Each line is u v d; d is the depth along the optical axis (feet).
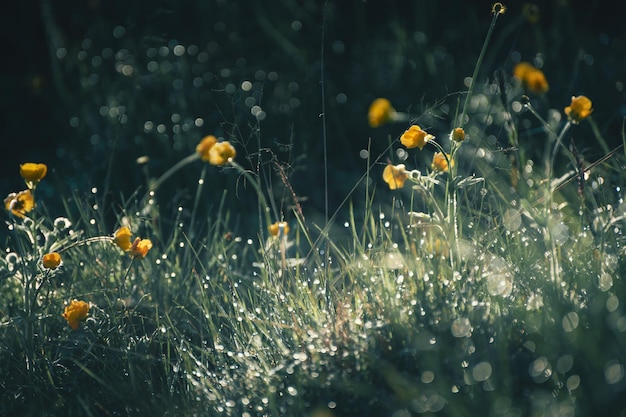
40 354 4.37
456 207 4.36
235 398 4.03
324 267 4.50
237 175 5.82
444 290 4.08
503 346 3.83
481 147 5.30
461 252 4.22
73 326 4.24
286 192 5.66
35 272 4.37
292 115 6.48
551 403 3.67
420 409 3.72
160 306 4.61
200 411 4.03
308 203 5.93
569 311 3.89
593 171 4.89
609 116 5.80
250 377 4.04
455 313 3.97
